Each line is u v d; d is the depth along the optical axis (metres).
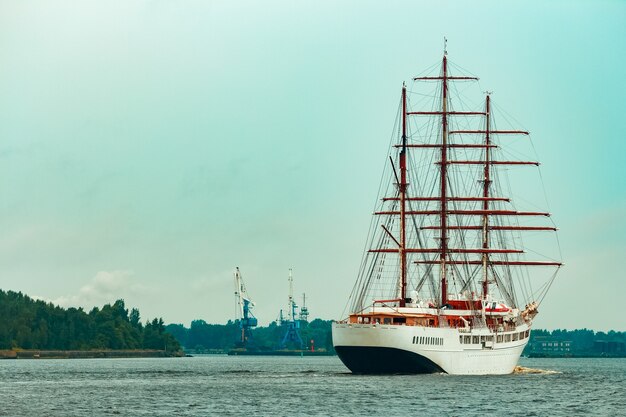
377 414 195.25
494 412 199.75
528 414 198.88
